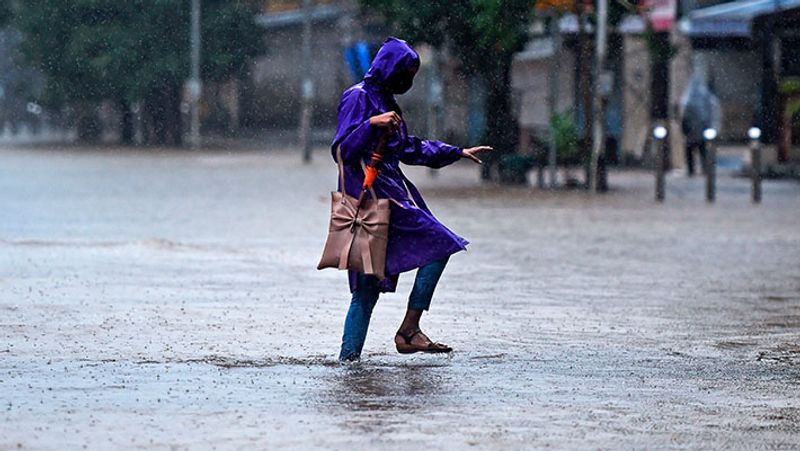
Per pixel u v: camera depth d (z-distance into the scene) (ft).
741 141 287.48
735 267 106.42
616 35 237.25
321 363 59.52
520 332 70.54
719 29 269.23
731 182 229.45
